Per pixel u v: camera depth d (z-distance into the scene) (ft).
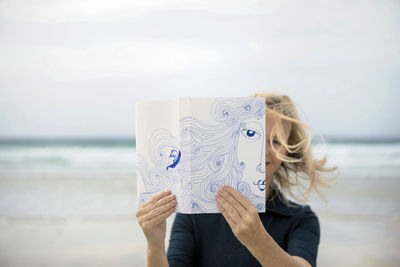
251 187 3.79
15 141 49.67
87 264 13.57
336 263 13.33
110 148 48.47
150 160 4.00
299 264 3.89
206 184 3.74
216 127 3.74
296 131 5.55
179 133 3.74
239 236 3.67
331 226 17.99
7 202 25.26
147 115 3.98
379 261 13.51
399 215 19.97
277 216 5.11
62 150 47.50
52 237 17.10
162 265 4.13
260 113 3.80
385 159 39.24
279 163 5.14
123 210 22.54
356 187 27.66
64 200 25.63
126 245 15.62
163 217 3.90
